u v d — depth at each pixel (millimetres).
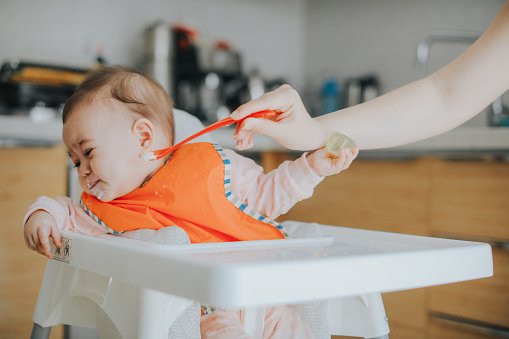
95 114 828
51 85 1765
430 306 1585
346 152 711
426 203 1623
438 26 2211
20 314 1526
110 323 701
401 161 1690
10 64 1736
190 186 802
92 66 1998
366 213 1792
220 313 753
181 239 738
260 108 644
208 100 2244
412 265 538
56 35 2098
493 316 1450
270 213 841
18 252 1520
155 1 2324
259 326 750
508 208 1428
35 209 779
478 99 743
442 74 775
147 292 598
